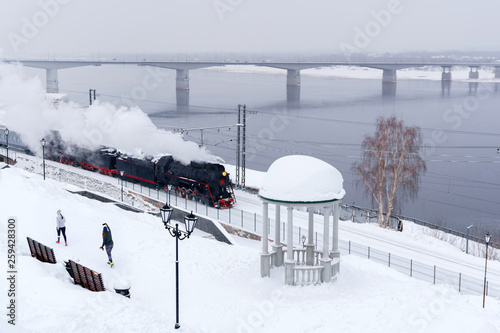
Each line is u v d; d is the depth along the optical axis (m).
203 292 24.08
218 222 43.97
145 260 27.08
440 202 83.81
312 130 133.12
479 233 67.69
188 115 148.50
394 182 57.31
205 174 54.34
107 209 38.72
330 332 19.91
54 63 150.50
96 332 17.33
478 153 113.50
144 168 62.97
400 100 180.00
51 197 35.44
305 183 24.92
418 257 42.38
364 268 31.23
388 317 20.55
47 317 17.50
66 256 25.19
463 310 21.12
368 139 59.00
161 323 19.41
